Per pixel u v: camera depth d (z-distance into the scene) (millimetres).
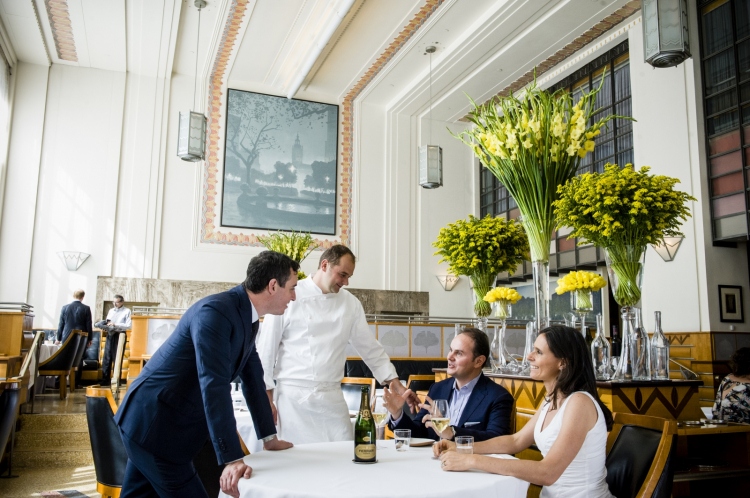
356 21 9734
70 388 8477
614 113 9969
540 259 3688
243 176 11672
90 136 10828
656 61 4531
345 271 3098
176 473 2105
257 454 2127
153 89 11320
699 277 7980
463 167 13328
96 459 2859
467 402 2705
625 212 3285
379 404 4094
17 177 10266
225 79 11734
